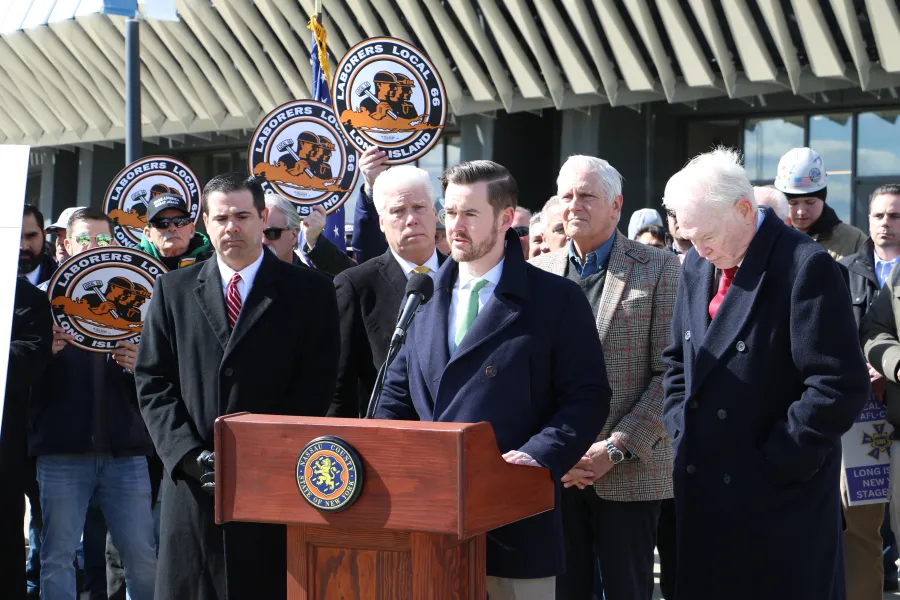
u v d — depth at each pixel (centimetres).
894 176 1377
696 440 327
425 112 486
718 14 1327
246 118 1839
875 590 443
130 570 484
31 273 558
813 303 307
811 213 521
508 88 1549
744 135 1501
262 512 260
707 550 323
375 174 485
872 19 1188
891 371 415
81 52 1877
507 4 1425
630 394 385
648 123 1523
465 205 310
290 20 1611
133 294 478
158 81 1855
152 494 531
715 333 323
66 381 477
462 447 240
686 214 314
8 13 1934
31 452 473
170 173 643
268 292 373
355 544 258
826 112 1428
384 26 1611
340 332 402
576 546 394
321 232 524
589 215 389
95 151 2152
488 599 323
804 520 314
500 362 311
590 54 1467
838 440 306
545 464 290
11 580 444
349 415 417
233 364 366
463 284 327
